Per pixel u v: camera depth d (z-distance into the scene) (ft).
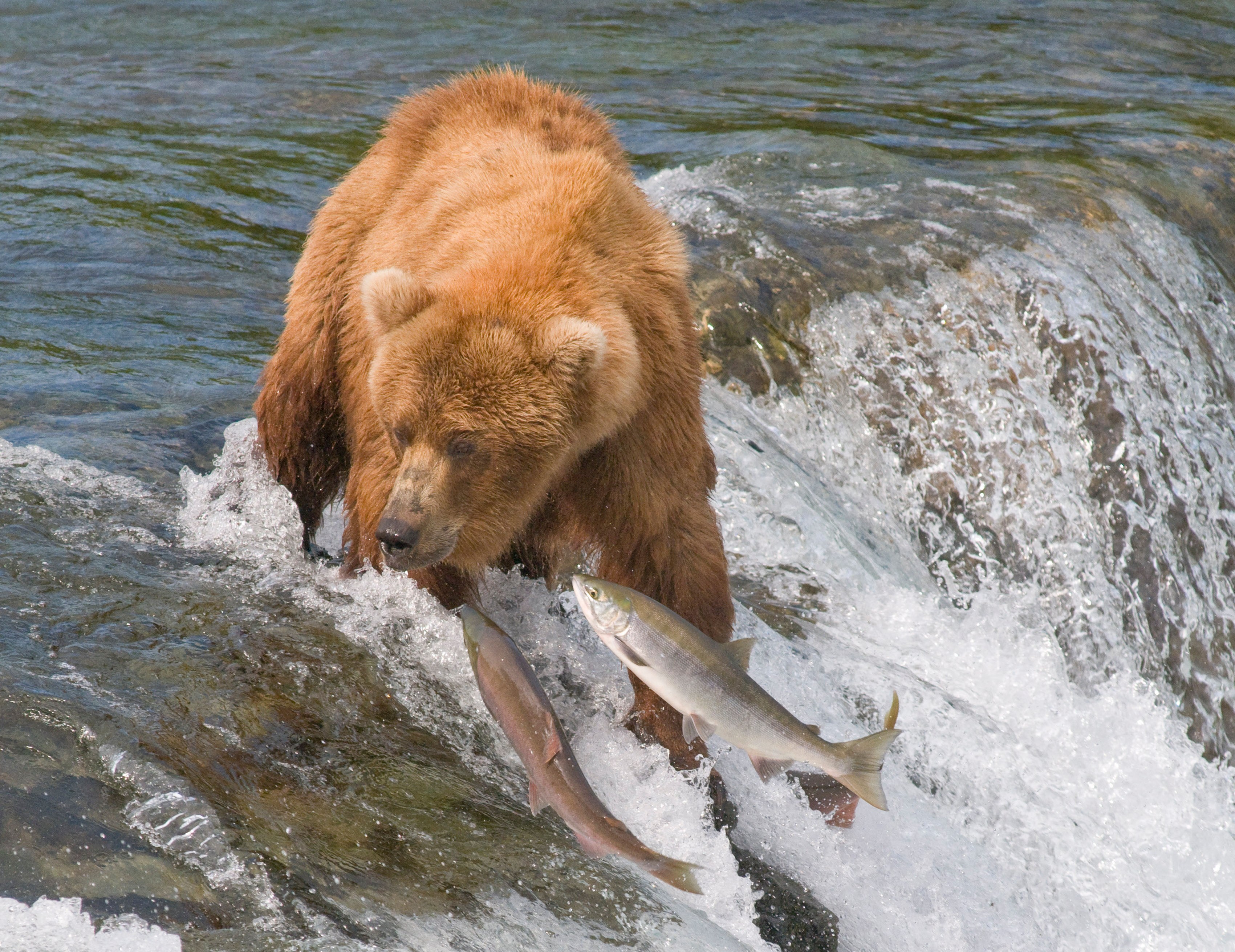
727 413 60.95
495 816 30.35
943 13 149.89
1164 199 86.28
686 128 101.19
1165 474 71.67
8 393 52.34
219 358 60.34
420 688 34.86
